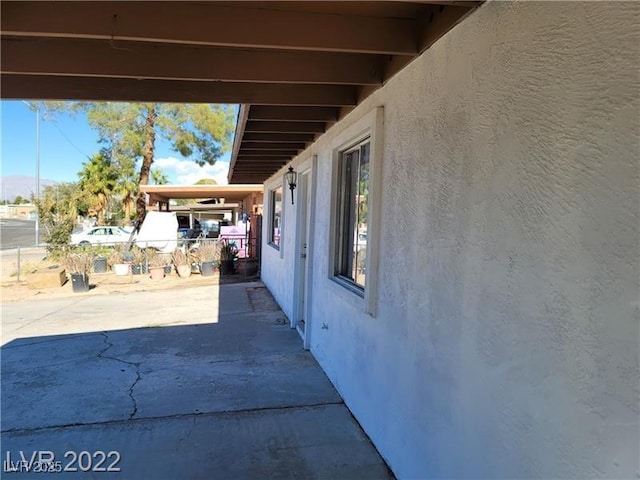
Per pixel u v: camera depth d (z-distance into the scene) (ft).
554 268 4.32
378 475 8.38
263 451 9.23
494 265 5.29
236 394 12.17
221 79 8.35
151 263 36.83
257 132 14.47
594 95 3.87
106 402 11.65
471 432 5.74
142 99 9.77
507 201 5.05
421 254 7.23
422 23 7.01
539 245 4.53
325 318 13.85
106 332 18.89
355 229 12.16
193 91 9.98
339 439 9.73
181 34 6.51
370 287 9.32
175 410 11.16
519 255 4.84
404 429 7.86
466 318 5.88
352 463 8.79
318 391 12.38
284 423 10.48
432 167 6.90
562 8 4.25
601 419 3.77
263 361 14.98
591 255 3.88
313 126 14.25
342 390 11.82
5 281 34.32
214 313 22.63
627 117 3.56
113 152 60.18
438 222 6.68
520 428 4.79
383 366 8.87
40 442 9.61
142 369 14.20
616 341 3.63
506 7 5.11
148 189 50.11
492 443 5.29
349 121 11.51
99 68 7.91
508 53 5.06
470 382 5.77
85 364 14.70
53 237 42.04
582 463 3.96
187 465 8.73
